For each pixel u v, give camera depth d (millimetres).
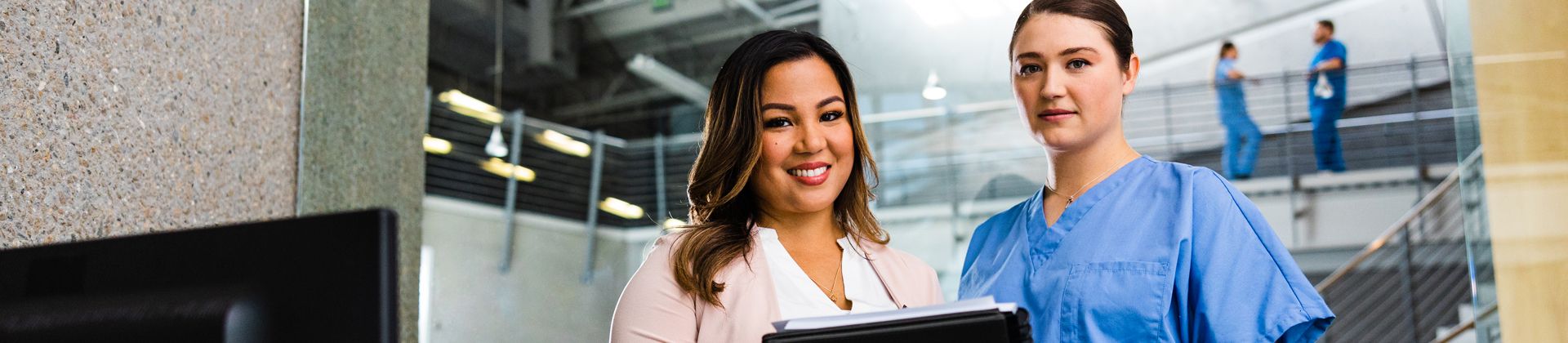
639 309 1087
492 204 7949
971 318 780
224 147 1291
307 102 1528
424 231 7301
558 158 8484
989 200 6902
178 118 1197
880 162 7230
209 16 1268
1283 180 6828
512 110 8430
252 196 1357
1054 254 1354
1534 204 1701
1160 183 1340
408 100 1953
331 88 1617
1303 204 6781
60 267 525
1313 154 6797
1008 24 7062
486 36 8180
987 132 7020
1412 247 6535
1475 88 1930
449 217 7492
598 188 8516
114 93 1089
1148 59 7215
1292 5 6902
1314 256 6750
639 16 8289
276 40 1453
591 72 8578
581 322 8125
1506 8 1768
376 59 1817
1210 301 1233
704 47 8320
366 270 452
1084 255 1322
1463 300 6387
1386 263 6586
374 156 1785
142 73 1136
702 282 1075
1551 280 1652
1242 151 6879
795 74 1126
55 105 1010
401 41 1944
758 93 1125
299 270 467
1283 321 1204
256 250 477
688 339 1083
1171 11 7164
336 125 1632
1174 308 1273
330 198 1595
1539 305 1711
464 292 7430
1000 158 6957
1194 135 7043
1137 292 1265
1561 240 1599
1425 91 6652
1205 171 1328
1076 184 1389
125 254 506
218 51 1287
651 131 8695
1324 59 6750
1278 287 1226
